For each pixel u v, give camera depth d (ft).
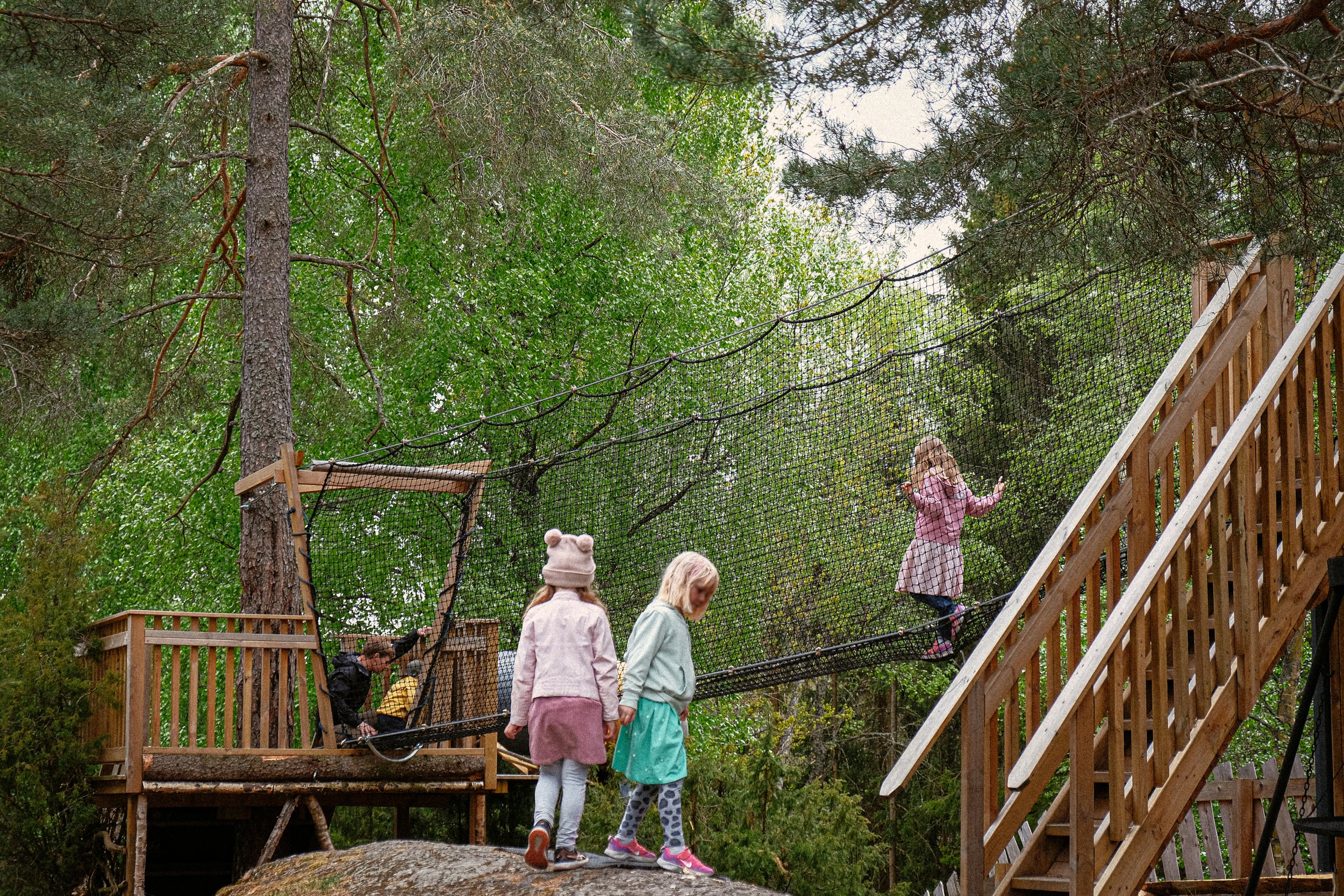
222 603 49.93
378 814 42.50
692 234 65.67
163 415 46.16
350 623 35.94
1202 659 17.15
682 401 41.19
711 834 32.04
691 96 65.16
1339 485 18.98
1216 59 18.19
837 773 78.18
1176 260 18.63
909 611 23.11
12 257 34.73
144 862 27.17
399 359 52.24
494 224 56.03
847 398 25.77
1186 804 16.67
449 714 30.09
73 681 29.71
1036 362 23.26
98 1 34.14
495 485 31.68
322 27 50.31
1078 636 18.53
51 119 31.58
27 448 53.06
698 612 18.15
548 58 43.98
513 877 18.24
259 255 38.99
